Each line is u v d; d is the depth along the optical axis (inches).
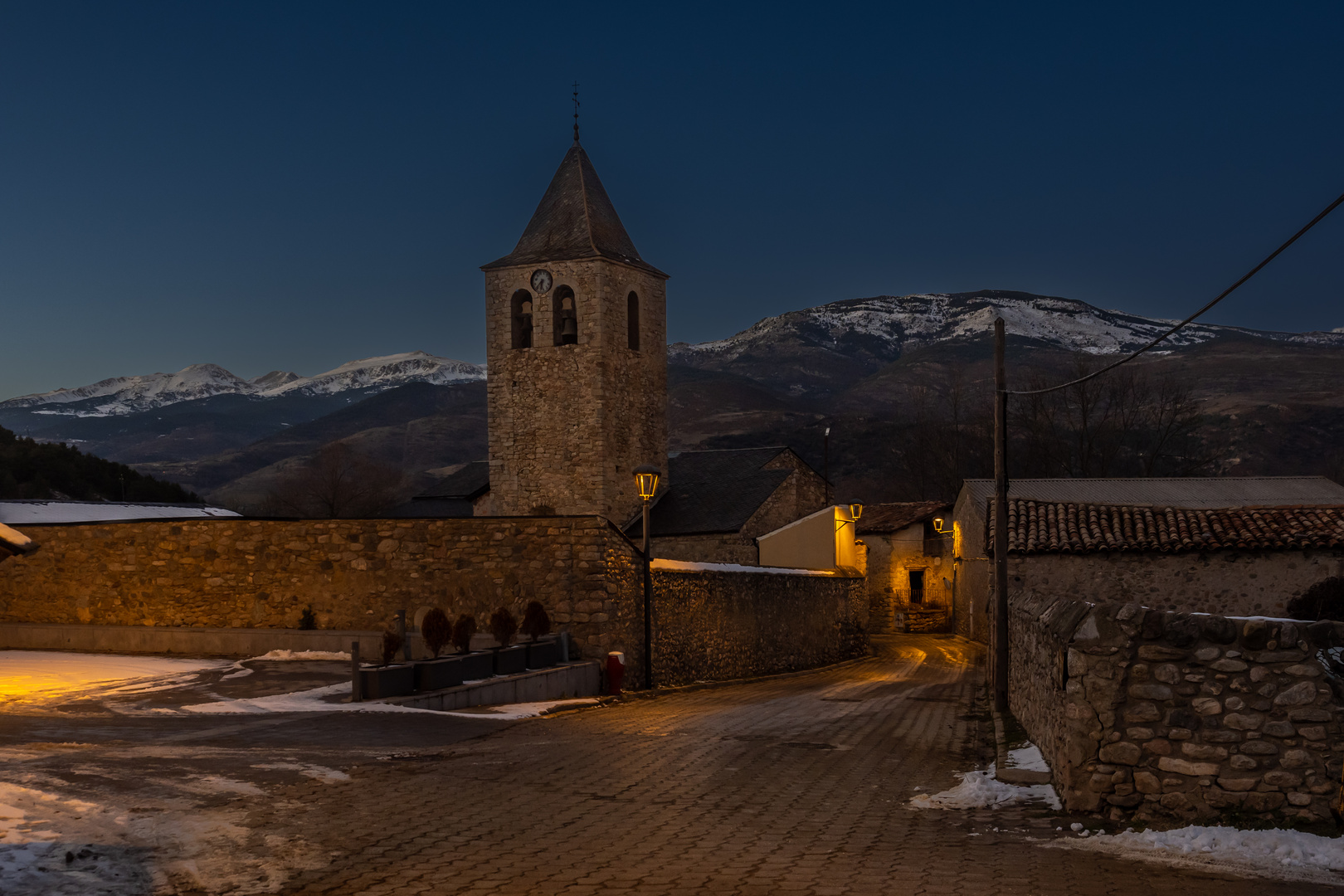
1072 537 1008.9
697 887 272.2
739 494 1814.7
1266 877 288.8
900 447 3786.9
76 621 879.7
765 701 794.2
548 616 784.3
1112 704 353.1
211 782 374.6
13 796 333.1
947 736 582.6
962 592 1972.2
